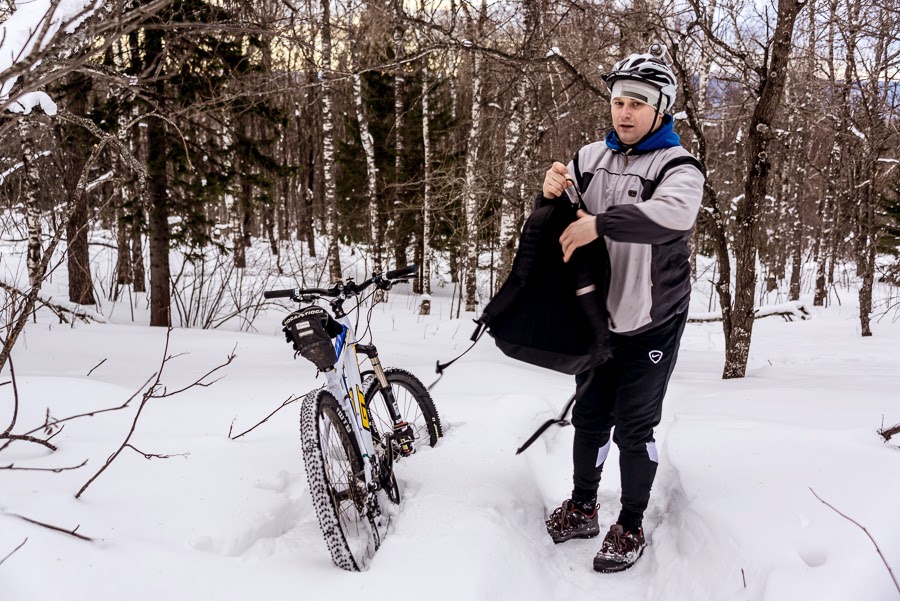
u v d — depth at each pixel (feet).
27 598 5.73
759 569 7.10
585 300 7.72
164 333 24.32
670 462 10.43
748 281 17.98
